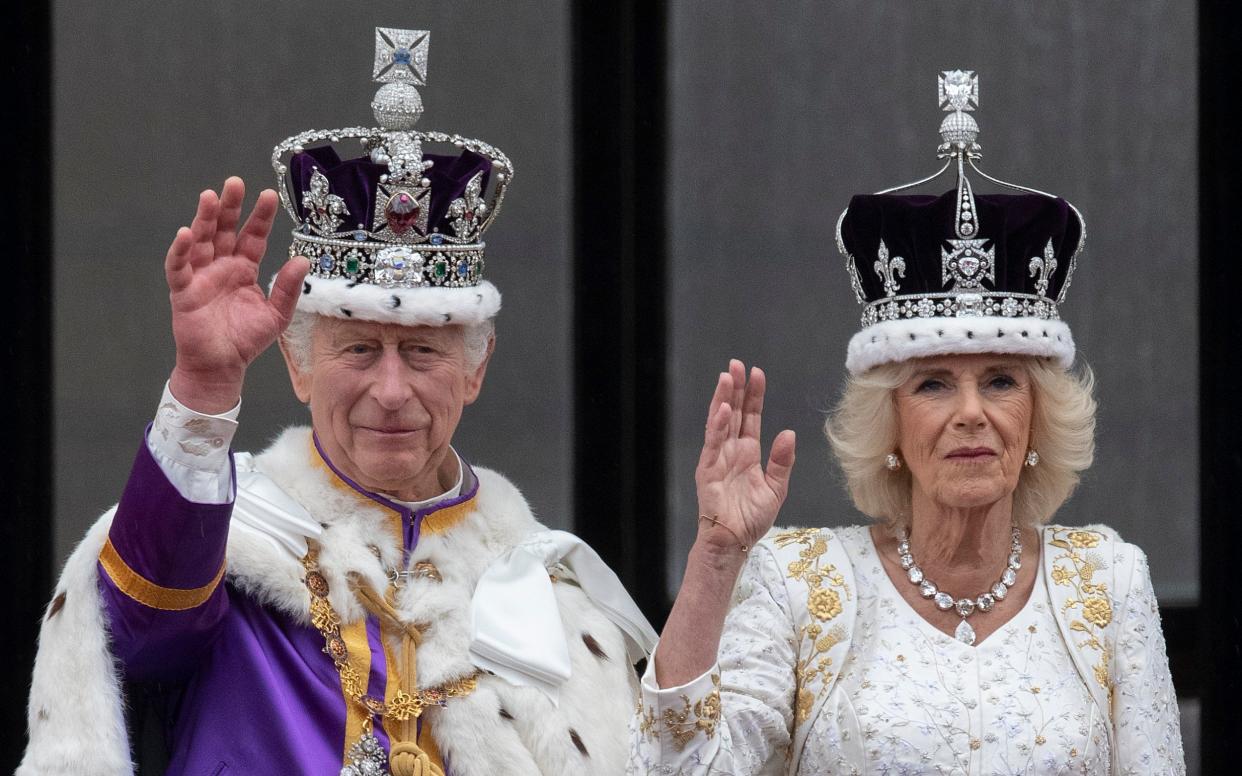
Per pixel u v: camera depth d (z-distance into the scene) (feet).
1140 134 63.00
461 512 41.37
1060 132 62.80
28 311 57.98
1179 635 61.72
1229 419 61.62
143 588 35.94
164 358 59.41
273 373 59.00
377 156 40.09
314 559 39.27
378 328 39.60
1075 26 62.80
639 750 37.06
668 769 36.76
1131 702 39.42
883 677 38.86
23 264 57.98
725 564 37.09
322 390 39.91
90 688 36.17
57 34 58.80
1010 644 39.47
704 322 60.90
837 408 41.91
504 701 39.22
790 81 61.46
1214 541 61.41
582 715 40.01
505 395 59.82
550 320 60.13
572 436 59.93
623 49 59.88
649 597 59.67
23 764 36.73
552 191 60.29
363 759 37.65
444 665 38.96
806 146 61.46
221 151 59.82
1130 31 62.90
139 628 36.27
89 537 37.50
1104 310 63.05
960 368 39.93
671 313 60.59
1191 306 63.05
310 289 39.78
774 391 61.16
